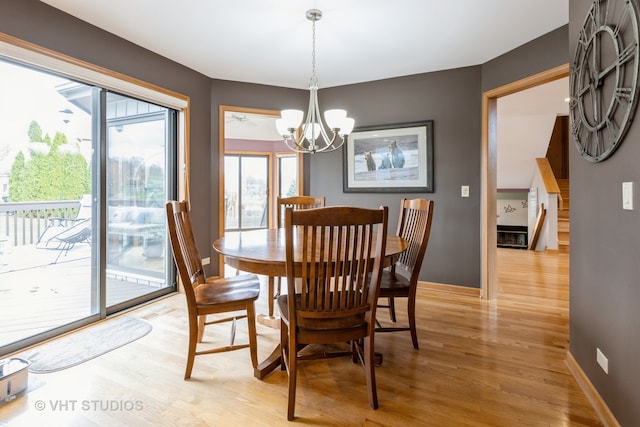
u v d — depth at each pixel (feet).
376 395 5.18
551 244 18.65
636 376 4.12
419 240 7.13
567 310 9.53
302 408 5.17
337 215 4.66
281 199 9.76
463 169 11.00
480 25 8.23
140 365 6.43
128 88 8.89
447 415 4.99
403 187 11.83
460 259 11.13
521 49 9.32
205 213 11.75
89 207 8.93
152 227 11.27
